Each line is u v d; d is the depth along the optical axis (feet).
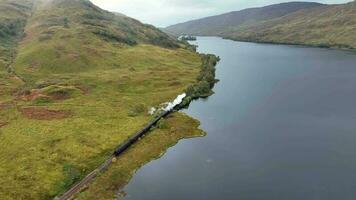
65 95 534.78
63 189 279.69
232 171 310.65
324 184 281.95
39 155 325.62
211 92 588.50
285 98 542.16
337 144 355.77
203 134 399.44
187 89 562.66
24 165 307.17
